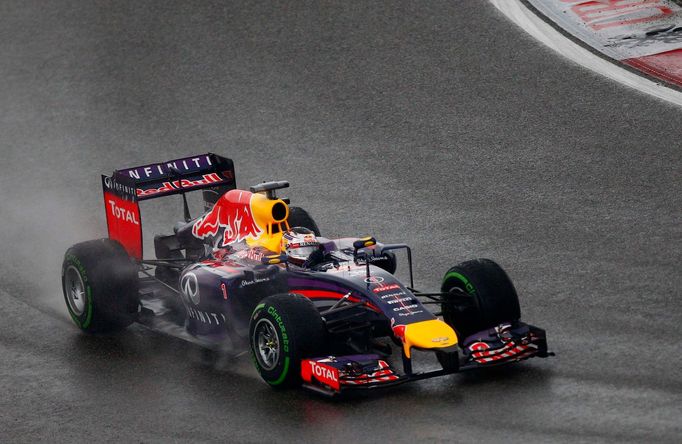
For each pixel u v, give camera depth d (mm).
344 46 79000
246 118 70500
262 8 86438
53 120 73812
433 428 32625
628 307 41719
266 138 67312
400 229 52906
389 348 38594
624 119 64250
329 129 67688
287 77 75625
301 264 39281
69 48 84250
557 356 37656
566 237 49906
